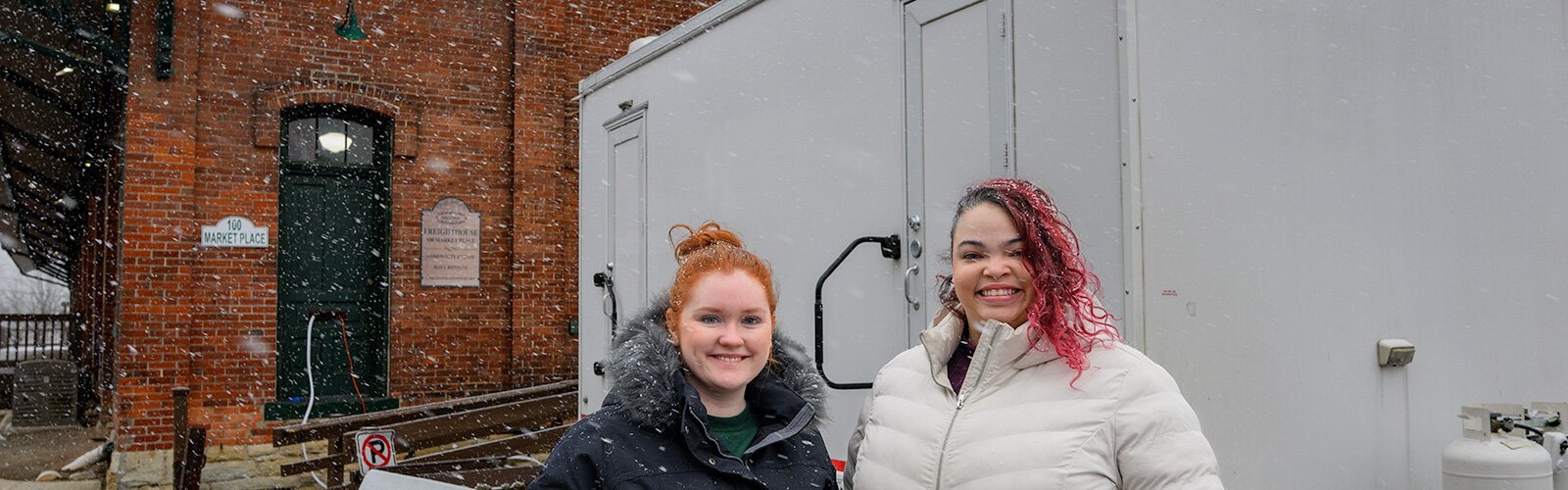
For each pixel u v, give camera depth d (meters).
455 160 10.17
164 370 9.05
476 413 8.13
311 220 9.92
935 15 4.04
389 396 9.85
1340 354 3.64
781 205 4.92
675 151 5.91
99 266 12.68
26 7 8.25
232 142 9.38
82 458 9.64
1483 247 4.08
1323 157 3.66
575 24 10.58
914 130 4.11
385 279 9.99
